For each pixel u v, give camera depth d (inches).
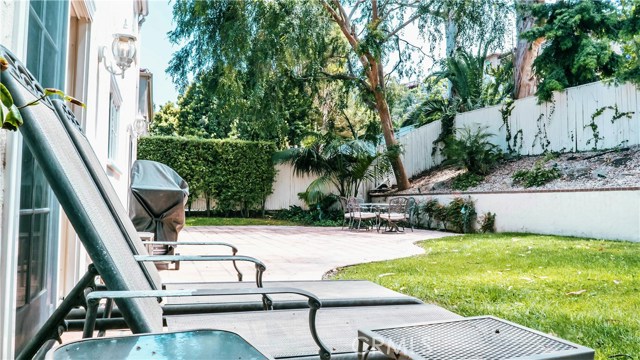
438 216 447.8
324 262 213.5
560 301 121.9
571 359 40.7
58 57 93.4
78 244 121.7
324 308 73.0
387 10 527.8
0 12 51.6
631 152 355.3
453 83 594.6
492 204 400.2
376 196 569.3
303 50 472.7
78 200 37.3
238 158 571.2
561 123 420.8
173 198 187.0
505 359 39.4
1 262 53.2
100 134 154.1
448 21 502.6
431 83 656.4
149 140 541.3
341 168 558.3
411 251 261.0
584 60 388.8
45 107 48.9
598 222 311.1
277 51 470.3
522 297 127.2
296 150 572.1
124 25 233.6
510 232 378.6
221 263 211.0
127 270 44.3
